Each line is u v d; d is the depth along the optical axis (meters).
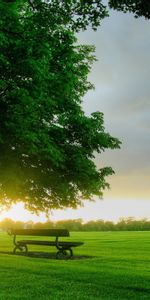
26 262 19.02
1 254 23.84
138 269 18.02
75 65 23.08
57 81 19.50
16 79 18.03
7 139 18.70
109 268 17.81
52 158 20.05
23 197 24.17
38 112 19.12
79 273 15.50
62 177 22.89
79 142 23.47
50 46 18.64
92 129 22.66
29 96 17.73
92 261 21.33
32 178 22.36
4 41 16.31
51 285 12.78
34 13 17.08
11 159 19.67
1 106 17.94
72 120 22.09
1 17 16.11
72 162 22.23
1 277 14.19
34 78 17.84
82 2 13.69
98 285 12.97
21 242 25.88
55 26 17.34
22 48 17.17
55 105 20.44
